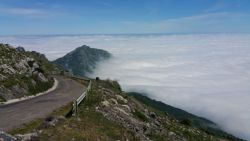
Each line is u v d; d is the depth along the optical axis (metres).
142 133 40.09
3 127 28.27
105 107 42.78
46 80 61.22
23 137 24.11
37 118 32.28
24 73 57.16
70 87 62.12
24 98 47.09
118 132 33.81
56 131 27.44
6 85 46.66
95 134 30.16
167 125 56.78
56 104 41.44
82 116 35.00
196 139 58.72
